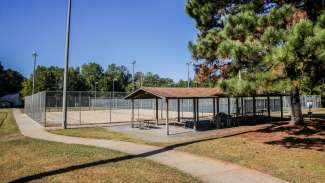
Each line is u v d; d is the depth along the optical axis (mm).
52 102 55688
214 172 8477
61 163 9602
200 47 13523
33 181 7562
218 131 18672
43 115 23828
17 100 80500
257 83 9477
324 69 9250
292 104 18266
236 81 9703
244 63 10070
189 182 7477
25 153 11430
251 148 11727
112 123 26234
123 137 16438
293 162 9312
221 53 10156
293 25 9117
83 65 122438
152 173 8312
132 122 22547
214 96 18266
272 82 9391
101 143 14320
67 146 13195
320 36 7785
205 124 23656
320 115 30125
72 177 7914
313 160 9523
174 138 15789
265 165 9078
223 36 10953
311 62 8750
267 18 9945
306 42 7891
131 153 11469
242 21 10297
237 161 9727
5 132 19234
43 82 94750
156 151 11906
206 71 16141
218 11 16359
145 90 19391
